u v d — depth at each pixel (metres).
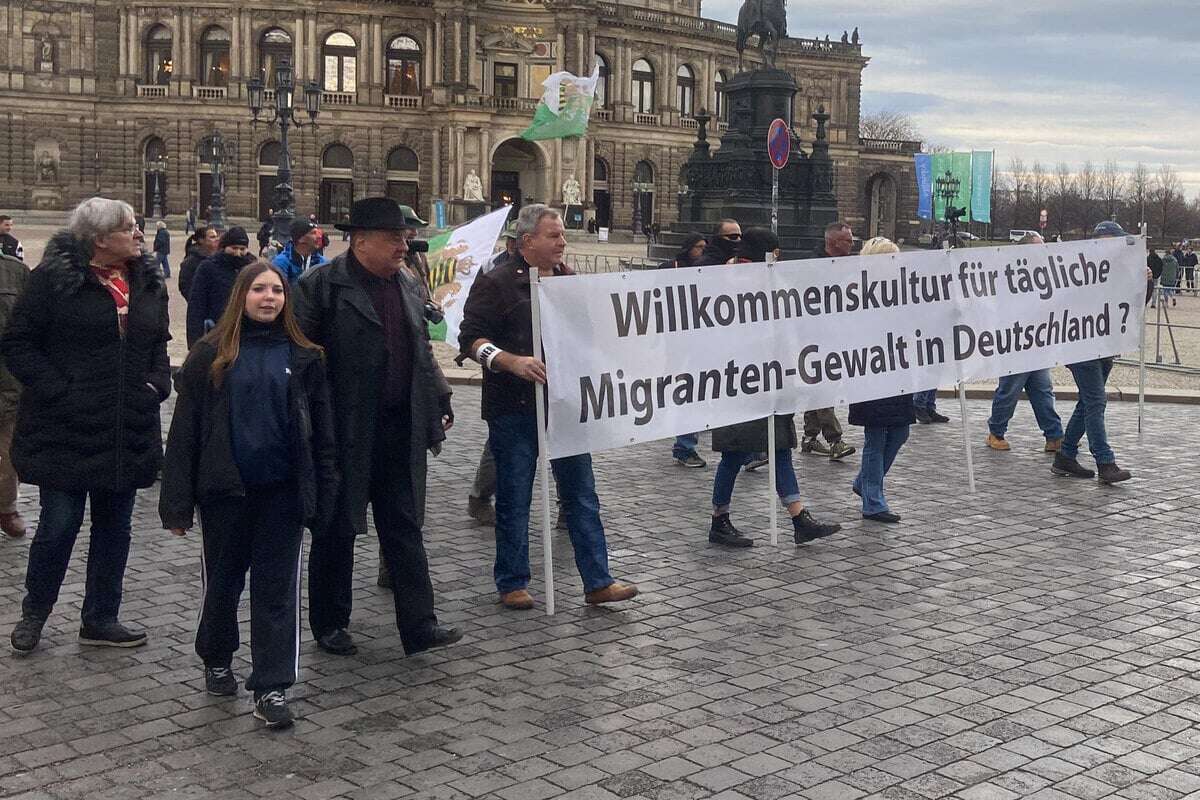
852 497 15.76
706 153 52.34
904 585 11.95
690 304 12.54
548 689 9.23
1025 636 10.45
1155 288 31.78
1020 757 8.03
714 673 9.55
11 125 96.06
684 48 110.06
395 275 10.02
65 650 10.02
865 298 14.20
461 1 96.62
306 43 97.56
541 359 11.27
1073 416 17.17
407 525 9.88
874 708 8.84
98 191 98.00
